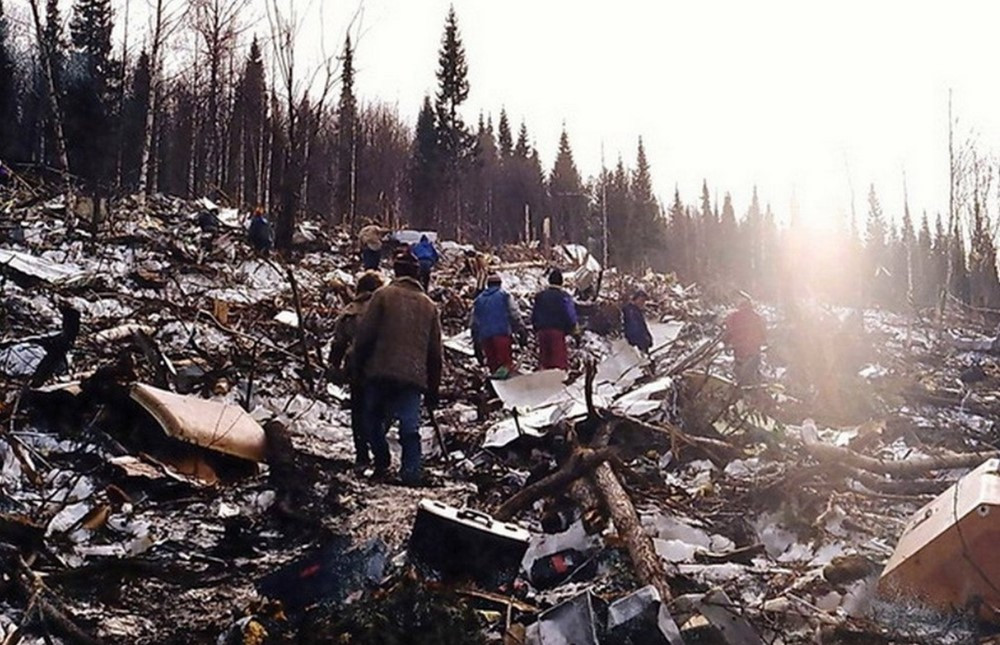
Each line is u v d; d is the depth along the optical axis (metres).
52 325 8.01
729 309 23.98
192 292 11.53
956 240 34.41
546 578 4.32
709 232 79.88
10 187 16.12
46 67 18.38
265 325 10.52
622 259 56.06
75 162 22.23
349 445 7.40
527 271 22.66
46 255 11.60
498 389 8.30
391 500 5.50
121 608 3.75
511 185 62.53
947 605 3.67
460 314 15.16
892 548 4.68
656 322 17.42
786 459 6.36
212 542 4.62
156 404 5.54
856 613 3.79
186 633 3.59
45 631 3.26
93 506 4.71
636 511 4.96
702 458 6.83
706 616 3.51
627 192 66.31
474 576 3.94
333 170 43.69
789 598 3.82
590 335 14.84
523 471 6.54
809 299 25.61
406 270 6.50
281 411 7.73
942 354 18.06
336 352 6.88
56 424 5.71
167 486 5.23
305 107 19.16
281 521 5.00
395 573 3.96
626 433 6.98
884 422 8.66
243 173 32.09
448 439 7.37
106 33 31.39
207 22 28.22
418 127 55.03
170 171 37.47
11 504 4.45
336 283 14.58
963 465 6.57
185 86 34.56
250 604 3.77
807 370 11.70
